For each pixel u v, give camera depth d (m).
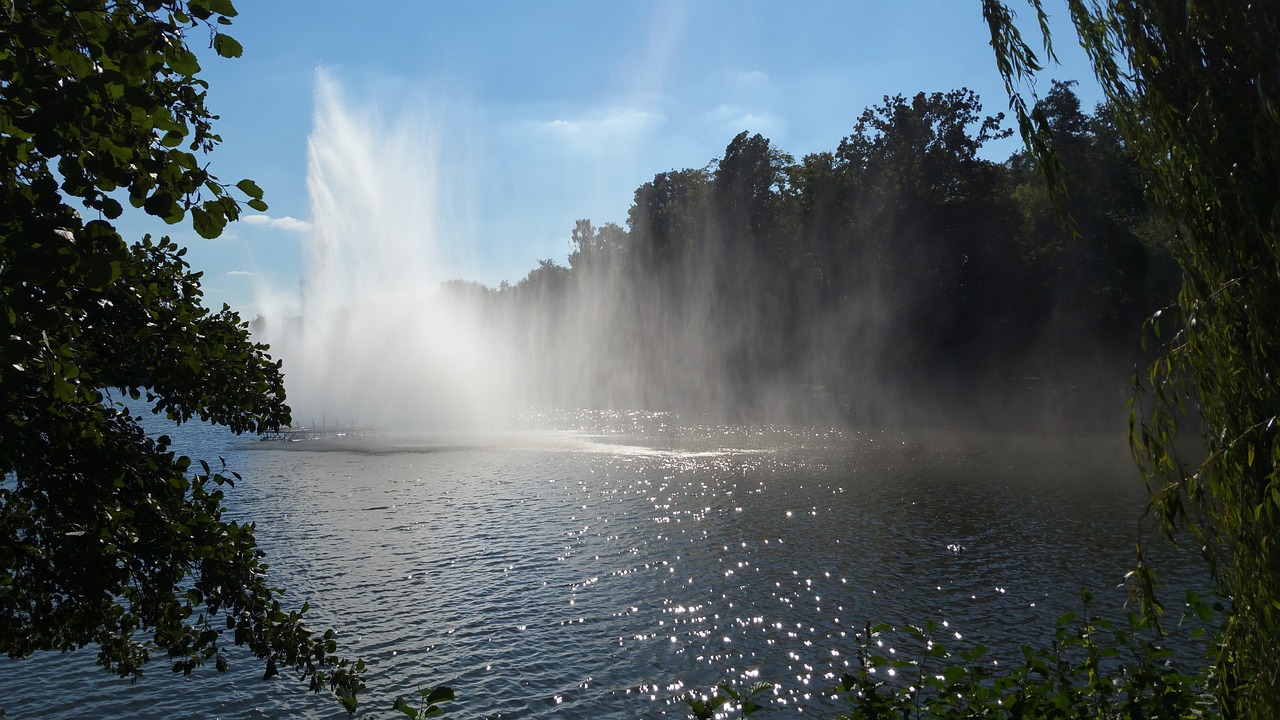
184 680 15.54
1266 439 4.45
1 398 4.58
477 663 16.73
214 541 5.96
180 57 4.21
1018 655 16.38
